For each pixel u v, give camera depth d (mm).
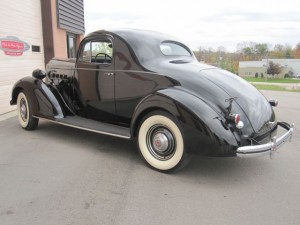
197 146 3686
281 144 3980
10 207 3160
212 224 2953
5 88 8273
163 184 3768
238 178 4004
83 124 4984
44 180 3801
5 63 8312
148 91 4336
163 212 3139
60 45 12367
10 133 5820
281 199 3471
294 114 8656
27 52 9766
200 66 4590
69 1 13070
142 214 3090
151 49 4656
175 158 3924
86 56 5156
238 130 3709
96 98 5039
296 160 4715
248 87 4500
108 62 4852
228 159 4664
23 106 5949
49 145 5141
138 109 4125
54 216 3014
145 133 4176
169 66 4359
